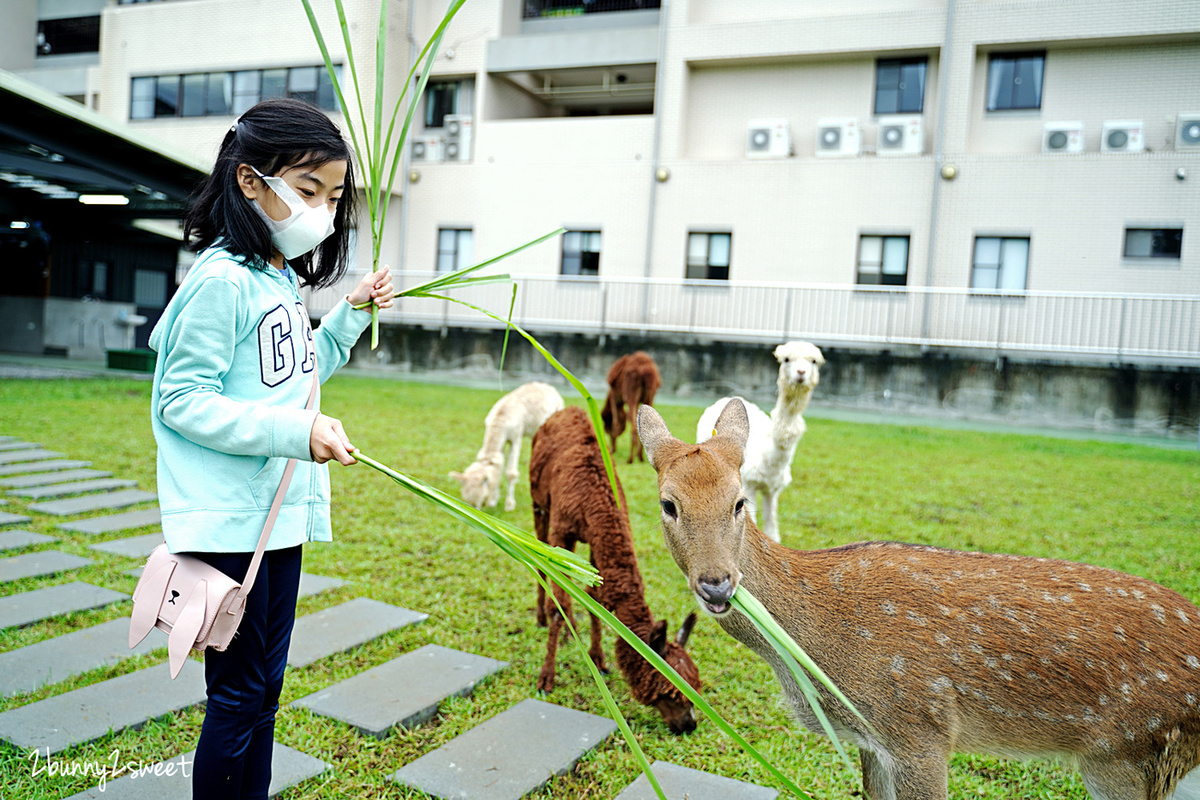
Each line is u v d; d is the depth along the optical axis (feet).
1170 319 50.03
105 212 60.03
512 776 9.32
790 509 23.67
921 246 55.31
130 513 20.02
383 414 40.32
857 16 56.65
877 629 7.42
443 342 61.98
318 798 8.91
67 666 11.59
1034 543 20.40
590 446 12.62
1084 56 53.16
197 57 70.69
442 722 10.80
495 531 6.05
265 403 6.34
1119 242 51.21
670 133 61.46
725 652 13.34
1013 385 47.42
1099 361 46.11
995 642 7.16
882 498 25.75
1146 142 52.13
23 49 83.66
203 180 6.45
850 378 50.57
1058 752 7.36
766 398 52.34
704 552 6.70
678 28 61.05
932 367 48.91
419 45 68.28
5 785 8.67
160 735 9.86
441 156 68.33
